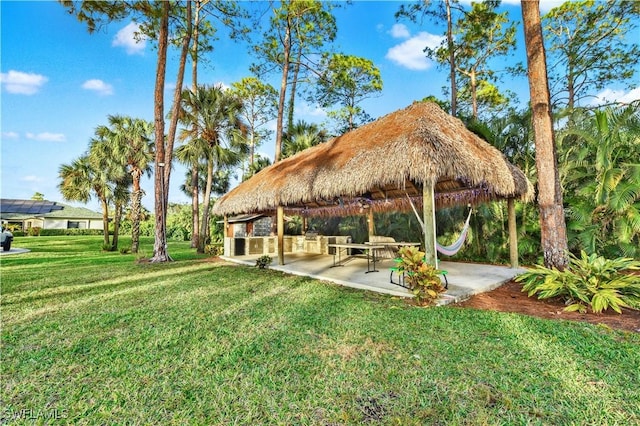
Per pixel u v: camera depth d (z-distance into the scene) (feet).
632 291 15.38
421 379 8.32
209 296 18.26
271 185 31.65
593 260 16.93
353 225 48.01
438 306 15.75
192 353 10.18
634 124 24.39
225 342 11.09
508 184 22.06
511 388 7.79
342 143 29.25
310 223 55.67
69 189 55.77
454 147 19.24
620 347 10.05
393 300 17.04
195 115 49.47
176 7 40.88
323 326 12.66
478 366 8.98
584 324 12.37
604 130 25.09
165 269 29.94
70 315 14.51
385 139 22.59
